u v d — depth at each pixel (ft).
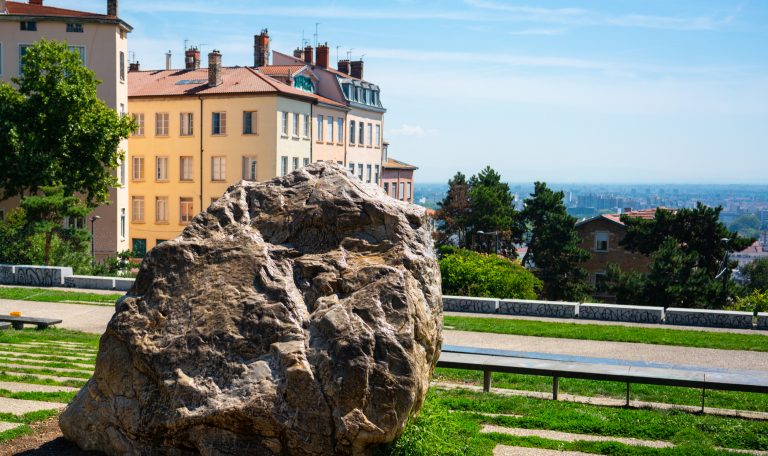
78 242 131.64
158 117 208.95
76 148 146.51
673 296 182.39
